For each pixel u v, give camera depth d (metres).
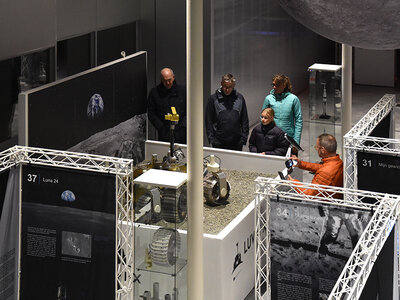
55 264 5.40
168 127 8.62
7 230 5.39
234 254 6.14
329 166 6.55
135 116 8.48
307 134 11.84
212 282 5.93
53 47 7.80
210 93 9.77
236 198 7.04
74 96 7.08
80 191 5.16
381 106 6.98
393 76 15.53
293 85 13.45
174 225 5.14
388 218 4.37
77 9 8.33
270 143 8.05
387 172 5.81
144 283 5.32
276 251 5.10
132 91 8.38
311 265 4.98
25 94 6.20
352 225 4.74
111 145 7.95
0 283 5.39
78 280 5.33
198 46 4.88
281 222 5.02
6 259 5.40
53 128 6.70
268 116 7.99
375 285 4.00
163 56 9.64
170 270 5.22
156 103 8.61
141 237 5.25
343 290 3.66
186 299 5.38
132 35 9.53
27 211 5.39
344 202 4.80
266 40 11.73
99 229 5.17
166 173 5.25
